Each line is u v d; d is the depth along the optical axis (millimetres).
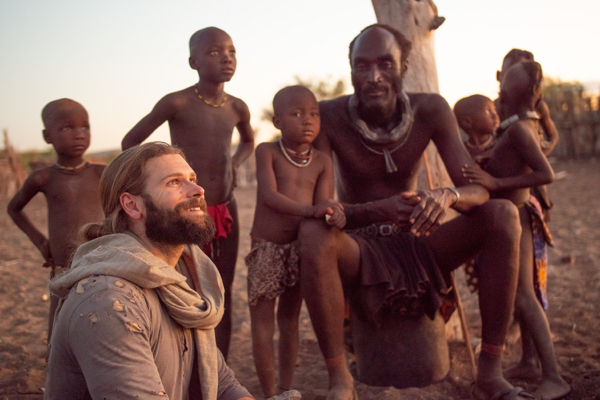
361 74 3209
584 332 3979
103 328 1593
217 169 3258
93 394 1579
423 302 3141
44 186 3311
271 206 2988
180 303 1804
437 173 3980
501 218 2836
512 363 3580
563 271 5785
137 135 3141
